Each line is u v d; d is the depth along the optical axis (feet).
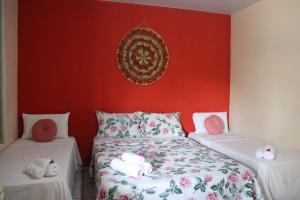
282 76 9.87
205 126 12.20
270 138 10.53
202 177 6.41
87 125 11.44
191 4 11.76
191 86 12.80
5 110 8.59
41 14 10.74
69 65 11.13
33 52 10.73
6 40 8.84
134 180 6.10
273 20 10.30
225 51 13.28
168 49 12.36
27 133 10.19
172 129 11.56
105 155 8.26
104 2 11.39
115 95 11.73
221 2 11.41
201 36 12.84
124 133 11.05
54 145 9.36
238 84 12.69
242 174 6.83
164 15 12.19
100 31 11.39
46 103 10.96
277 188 7.39
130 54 11.80
